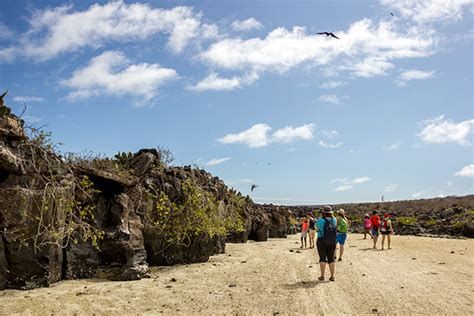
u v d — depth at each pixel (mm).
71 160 13539
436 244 27938
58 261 11922
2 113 11125
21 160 11281
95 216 13234
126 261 13148
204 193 17938
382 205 87188
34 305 9406
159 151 18250
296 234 42438
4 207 10945
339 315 9148
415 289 11812
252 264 16547
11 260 10930
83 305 9562
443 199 78188
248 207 33406
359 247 25500
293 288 11750
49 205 11516
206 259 17500
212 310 9438
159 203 15797
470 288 12023
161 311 9305
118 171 14625
